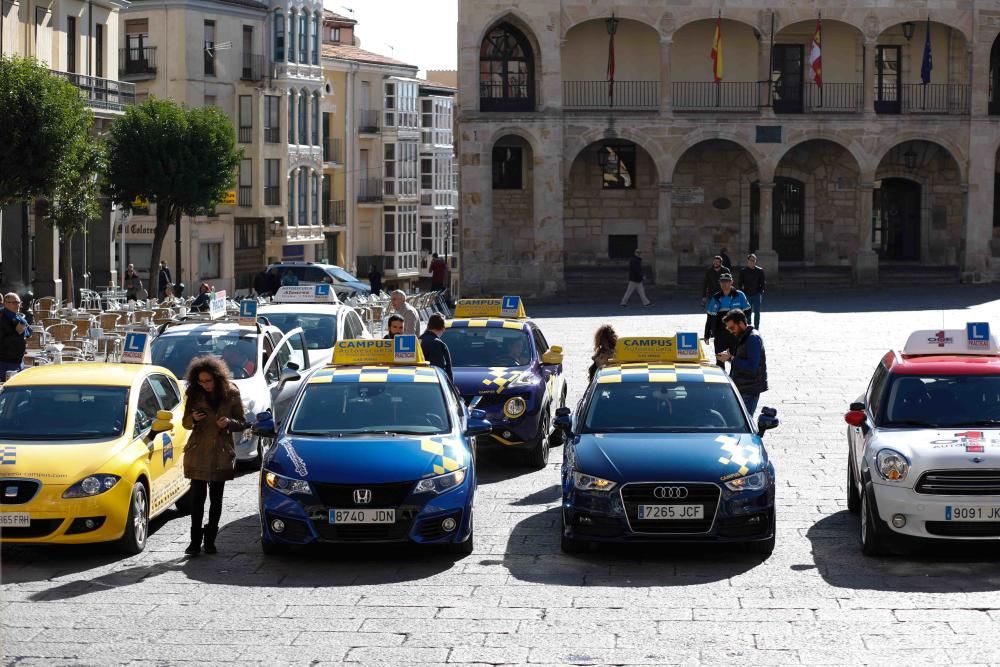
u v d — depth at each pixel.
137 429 14.49
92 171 39.06
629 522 13.27
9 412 14.48
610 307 49.50
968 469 12.97
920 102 58.06
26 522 13.30
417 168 90.75
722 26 57.59
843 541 14.27
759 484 13.45
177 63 65.38
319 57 74.69
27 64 35.38
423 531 13.35
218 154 50.41
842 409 23.84
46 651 10.60
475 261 55.66
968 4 56.84
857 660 10.27
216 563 13.57
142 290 49.25
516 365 19.88
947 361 14.88
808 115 56.50
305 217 74.25
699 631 11.05
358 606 11.89
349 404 14.78
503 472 18.73
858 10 56.22
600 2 55.69
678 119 56.06
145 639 10.91
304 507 13.27
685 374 15.48
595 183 57.91
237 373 19.52
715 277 34.12
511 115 55.44
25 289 45.78
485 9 55.19
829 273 57.47
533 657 10.38
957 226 59.06
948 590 12.30
